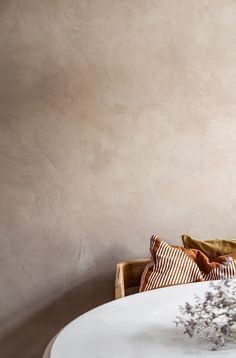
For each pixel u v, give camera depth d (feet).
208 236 11.55
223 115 11.46
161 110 11.39
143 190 11.46
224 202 11.55
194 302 7.46
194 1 11.35
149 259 11.20
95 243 11.48
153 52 11.35
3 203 11.43
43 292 11.52
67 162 11.40
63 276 11.51
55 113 11.38
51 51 11.32
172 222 11.50
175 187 11.48
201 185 11.50
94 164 11.42
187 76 11.39
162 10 11.32
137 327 6.63
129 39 11.32
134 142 11.41
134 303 7.58
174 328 6.52
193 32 11.35
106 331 6.55
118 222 11.46
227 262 8.83
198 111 11.43
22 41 11.30
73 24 11.29
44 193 11.42
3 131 11.39
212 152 11.48
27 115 11.38
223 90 11.44
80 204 11.44
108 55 11.34
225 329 5.72
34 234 11.46
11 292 11.51
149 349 5.94
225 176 11.52
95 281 11.51
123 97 11.37
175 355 5.75
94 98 11.37
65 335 6.49
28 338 11.57
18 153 11.39
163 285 9.75
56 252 11.47
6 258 11.47
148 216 11.48
